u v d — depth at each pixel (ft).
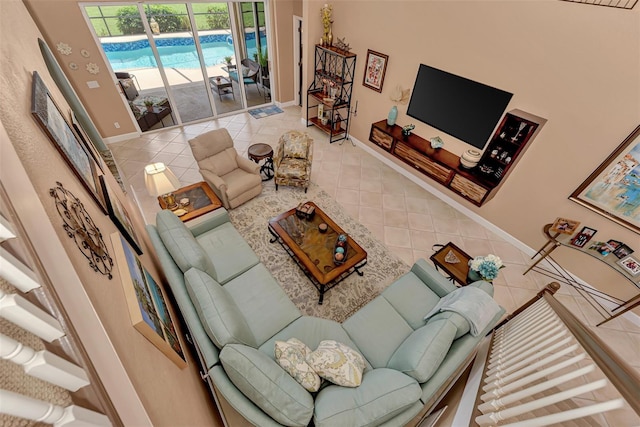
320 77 17.01
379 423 4.75
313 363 5.55
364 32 13.89
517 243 11.68
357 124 16.90
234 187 11.76
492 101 10.38
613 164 8.32
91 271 2.91
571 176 9.34
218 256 8.62
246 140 17.30
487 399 4.78
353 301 9.53
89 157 5.54
